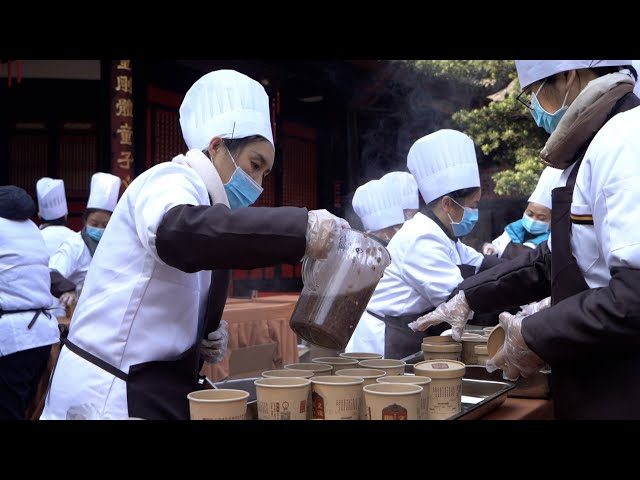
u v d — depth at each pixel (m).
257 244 1.32
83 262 5.45
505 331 1.53
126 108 8.59
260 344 4.82
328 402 1.39
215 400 1.27
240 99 1.64
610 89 1.44
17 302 3.84
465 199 2.85
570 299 1.39
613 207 1.33
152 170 1.48
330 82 11.06
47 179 6.21
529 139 9.30
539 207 4.46
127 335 1.48
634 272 1.29
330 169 13.22
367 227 4.07
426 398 1.46
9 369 3.75
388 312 2.86
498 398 1.70
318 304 1.42
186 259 1.35
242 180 1.65
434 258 2.69
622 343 1.31
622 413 1.34
